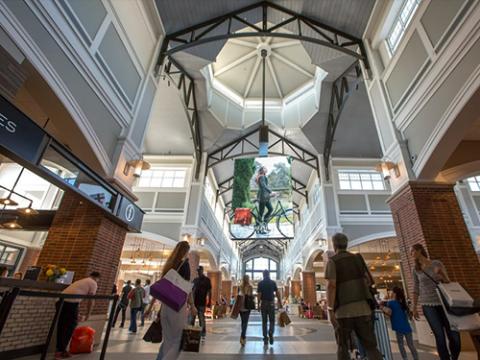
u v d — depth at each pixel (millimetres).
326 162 12680
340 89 10273
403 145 5762
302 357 3703
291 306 19812
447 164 5688
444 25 4633
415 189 5344
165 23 7559
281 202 11484
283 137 13258
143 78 6695
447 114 4441
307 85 12328
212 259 15148
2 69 2941
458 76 4312
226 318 14055
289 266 24562
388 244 13477
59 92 3814
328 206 11812
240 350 4199
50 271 4094
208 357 3635
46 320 3854
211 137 12805
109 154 5281
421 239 4965
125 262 17344
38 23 3486
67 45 3988
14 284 3225
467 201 11484
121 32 5648
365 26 7566
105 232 5133
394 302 3523
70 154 3879
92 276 4031
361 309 2031
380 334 2965
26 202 10555
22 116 3076
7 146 2887
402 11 6277
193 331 2705
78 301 3631
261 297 4863
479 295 4449
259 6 8344
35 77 3529
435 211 5141
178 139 12828
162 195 12438
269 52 11586
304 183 16469
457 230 4980
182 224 11781
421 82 5227
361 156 12977
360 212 11719
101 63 4949
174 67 9766
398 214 5742
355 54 7566
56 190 11305
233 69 12352
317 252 13633
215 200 16500
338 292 2141
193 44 7602
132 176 5883
